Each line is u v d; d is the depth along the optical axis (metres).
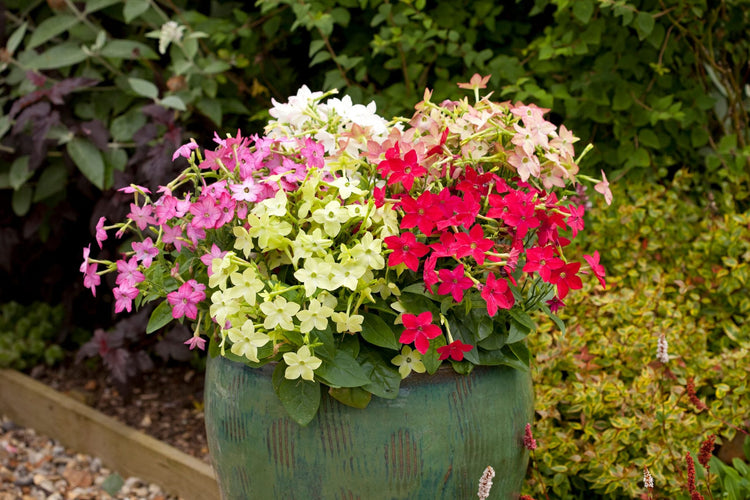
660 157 2.79
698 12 2.50
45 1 3.05
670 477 1.88
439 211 1.33
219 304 1.32
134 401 2.95
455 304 1.43
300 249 1.33
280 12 2.87
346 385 1.33
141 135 2.57
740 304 2.30
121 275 1.44
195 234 1.40
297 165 1.43
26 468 2.69
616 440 1.90
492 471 1.37
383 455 1.38
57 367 3.23
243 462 1.47
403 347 1.41
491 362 1.46
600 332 2.17
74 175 2.88
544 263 1.36
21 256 3.17
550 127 1.49
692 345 2.19
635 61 2.59
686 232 2.54
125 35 3.02
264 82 2.98
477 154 1.46
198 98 2.75
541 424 1.95
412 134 1.49
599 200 2.57
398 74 2.85
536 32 2.80
